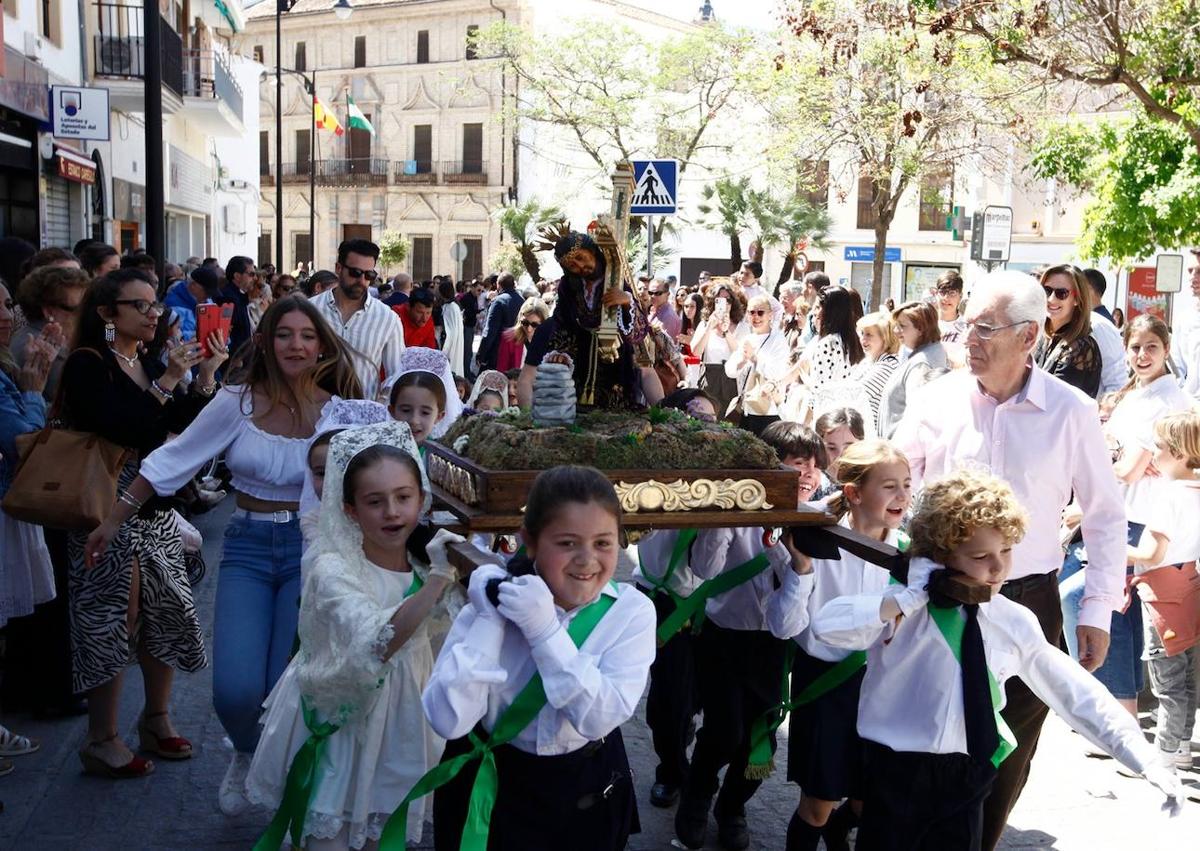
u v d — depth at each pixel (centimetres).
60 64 1823
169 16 2622
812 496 525
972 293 458
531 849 331
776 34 1941
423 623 399
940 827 389
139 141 2492
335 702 388
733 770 498
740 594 486
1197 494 578
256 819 511
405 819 353
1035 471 442
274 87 5975
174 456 489
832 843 464
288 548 475
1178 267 1481
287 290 1645
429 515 408
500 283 1555
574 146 4319
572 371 441
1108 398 738
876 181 2627
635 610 335
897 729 386
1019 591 446
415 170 5588
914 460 477
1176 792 364
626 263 449
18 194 1636
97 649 534
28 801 524
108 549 534
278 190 3356
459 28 5378
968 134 2908
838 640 379
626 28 4059
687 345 1534
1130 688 612
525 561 337
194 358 541
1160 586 583
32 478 524
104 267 943
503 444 374
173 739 572
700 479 381
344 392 495
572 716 316
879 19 1446
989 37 1290
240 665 448
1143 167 1906
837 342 922
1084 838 517
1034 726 433
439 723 315
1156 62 1282
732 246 3881
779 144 2780
